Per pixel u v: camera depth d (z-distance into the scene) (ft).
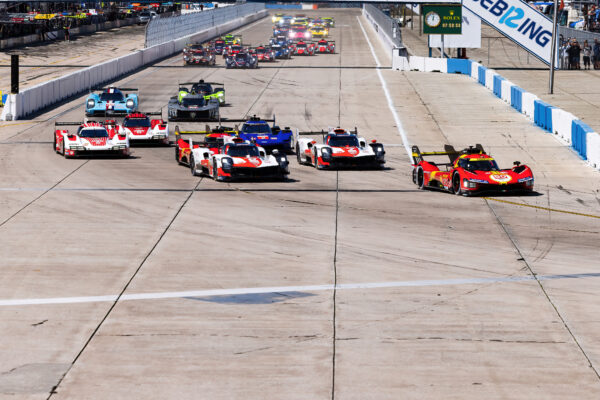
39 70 593.42
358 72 590.55
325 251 165.58
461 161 232.53
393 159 291.79
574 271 150.51
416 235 179.52
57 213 200.44
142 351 110.73
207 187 237.04
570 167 270.26
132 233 180.34
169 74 585.63
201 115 378.53
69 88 470.80
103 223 189.88
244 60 623.36
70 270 150.92
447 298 134.51
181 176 255.50
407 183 247.70
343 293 137.39
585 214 202.18
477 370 104.32
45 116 398.01
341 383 100.32
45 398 95.86
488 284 142.41
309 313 126.82
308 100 446.19
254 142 272.72
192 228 185.47
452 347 112.27
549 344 113.50
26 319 123.54
